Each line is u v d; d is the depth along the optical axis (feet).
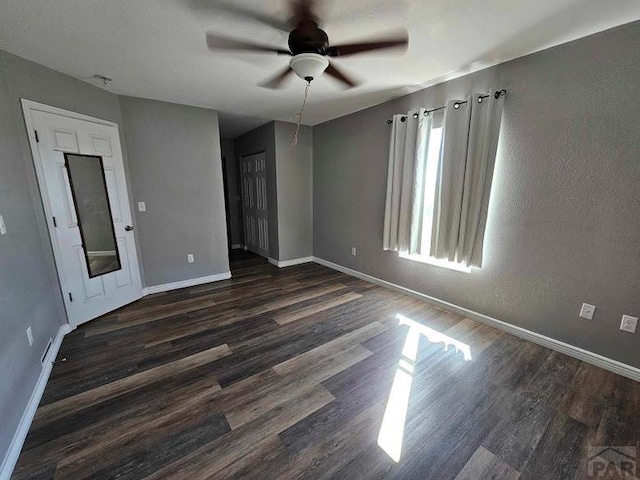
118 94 9.84
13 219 6.08
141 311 9.75
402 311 9.66
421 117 9.39
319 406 5.49
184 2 4.98
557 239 7.00
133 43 6.38
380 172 11.56
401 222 10.64
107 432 4.89
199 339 7.93
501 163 7.76
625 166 5.91
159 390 5.92
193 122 11.50
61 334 7.91
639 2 4.97
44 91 7.56
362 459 4.42
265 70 7.86
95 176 9.08
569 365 6.72
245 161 17.39
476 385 6.06
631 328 6.16
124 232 10.13
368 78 8.56
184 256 12.06
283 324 8.79
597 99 6.11
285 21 5.59
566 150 6.63
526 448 4.61
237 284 12.53
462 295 9.28
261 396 5.74
